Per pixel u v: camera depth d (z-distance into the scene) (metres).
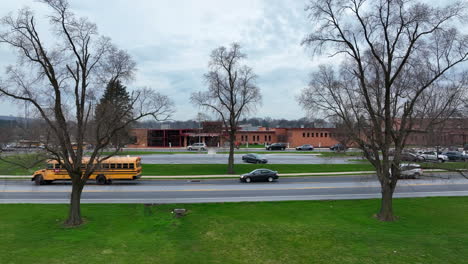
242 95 38.56
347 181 32.91
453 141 22.00
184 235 16.98
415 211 21.67
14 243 15.62
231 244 15.65
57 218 19.84
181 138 86.38
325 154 60.44
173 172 39.66
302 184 31.19
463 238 16.44
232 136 38.81
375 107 22.12
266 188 29.20
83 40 18.45
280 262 13.55
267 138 90.50
